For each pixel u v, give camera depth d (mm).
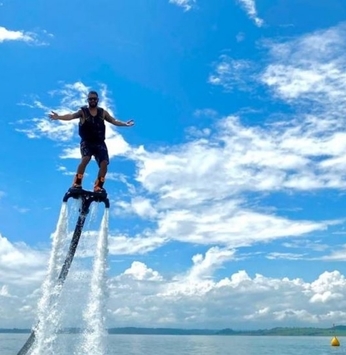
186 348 84375
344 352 83438
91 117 13172
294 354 76500
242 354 71188
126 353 58844
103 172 13164
